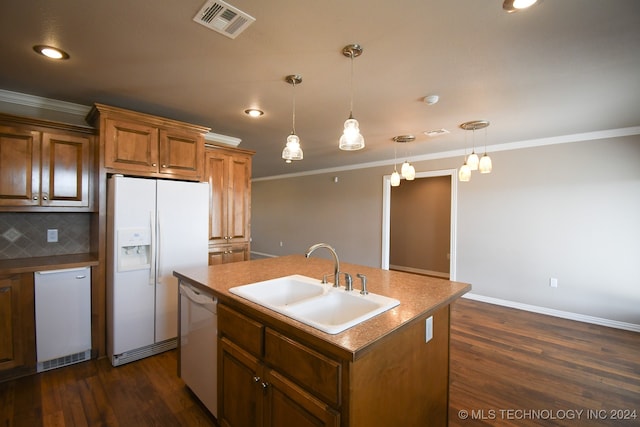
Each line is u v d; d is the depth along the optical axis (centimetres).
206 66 202
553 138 383
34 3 138
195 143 295
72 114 277
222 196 349
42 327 230
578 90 237
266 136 392
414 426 146
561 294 381
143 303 255
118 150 252
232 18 151
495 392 221
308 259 288
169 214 268
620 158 343
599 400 213
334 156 524
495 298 431
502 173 424
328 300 166
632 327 337
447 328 175
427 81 224
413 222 689
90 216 285
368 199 592
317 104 272
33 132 234
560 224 381
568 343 304
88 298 249
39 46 177
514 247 415
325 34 165
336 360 109
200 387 191
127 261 254
